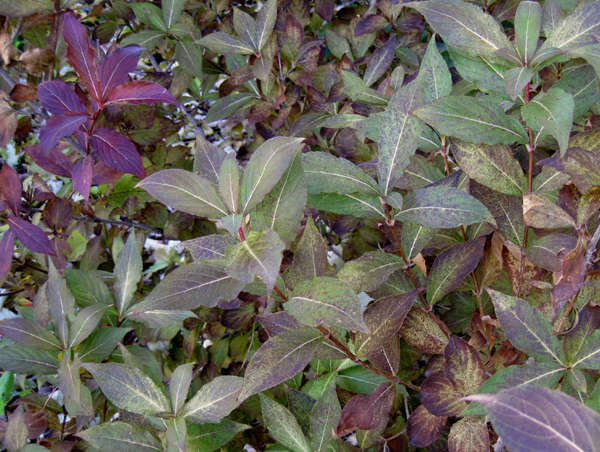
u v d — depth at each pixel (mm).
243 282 531
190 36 1247
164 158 1424
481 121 602
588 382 576
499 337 781
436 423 694
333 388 705
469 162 639
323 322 540
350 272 702
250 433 1035
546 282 658
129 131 1314
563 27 593
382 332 662
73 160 1317
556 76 798
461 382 635
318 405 701
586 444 380
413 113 601
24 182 1567
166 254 1548
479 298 769
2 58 1065
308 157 648
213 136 2010
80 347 827
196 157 648
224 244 609
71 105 882
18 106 1277
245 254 515
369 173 808
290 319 676
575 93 653
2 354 799
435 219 633
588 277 594
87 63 815
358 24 1151
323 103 1081
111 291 1104
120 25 1420
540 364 564
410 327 729
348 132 1019
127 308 891
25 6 998
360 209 664
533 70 588
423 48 1187
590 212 575
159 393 677
